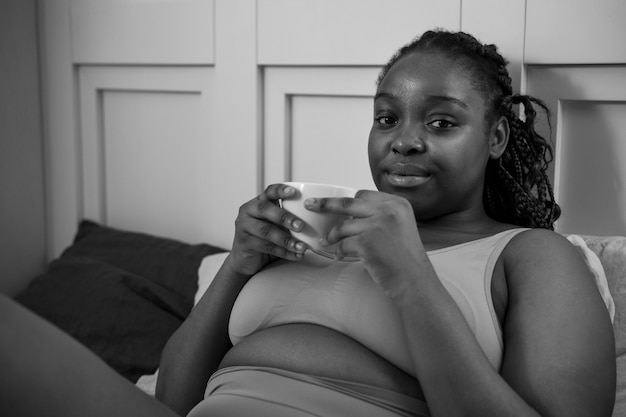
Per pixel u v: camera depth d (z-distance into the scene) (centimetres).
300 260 103
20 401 75
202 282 160
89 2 193
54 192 207
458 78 103
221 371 102
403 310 85
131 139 197
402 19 152
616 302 121
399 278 84
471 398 82
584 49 134
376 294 95
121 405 83
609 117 138
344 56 159
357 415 90
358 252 85
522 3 139
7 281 201
